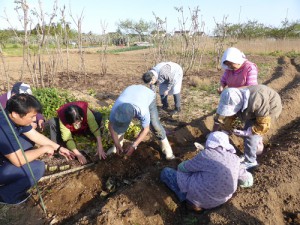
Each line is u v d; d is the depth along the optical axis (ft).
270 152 15.57
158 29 35.83
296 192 12.35
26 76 33.78
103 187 12.60
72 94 23.48
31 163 11.00
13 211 10.94
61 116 12.77
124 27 146.10
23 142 11.39
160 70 19.48
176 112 21.04
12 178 10.52
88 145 14.88
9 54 56.95
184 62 38.27
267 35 100.12
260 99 11.75
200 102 24.04
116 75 35.88
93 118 13.42
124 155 13.88
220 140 10.42
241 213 10.71
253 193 11.75
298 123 20.86
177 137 17.19
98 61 51.08
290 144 16.19
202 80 32.24
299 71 42.32
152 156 14.62
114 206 10.94
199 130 18.43
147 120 11.74
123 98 11.44
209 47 62.23
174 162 14.28
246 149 13.42
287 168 13.42
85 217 10.55
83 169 13.41
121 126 11.56
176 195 12.15
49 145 11.21
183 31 38.01
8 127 9.70
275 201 11.64
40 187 12.21
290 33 100.42
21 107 9.32
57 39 33.71
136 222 10.64
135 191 11.57
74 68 41.50
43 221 10.77
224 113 11.98
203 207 11.29
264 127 12.10
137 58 56.65
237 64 13.84
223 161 10.14
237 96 11.84
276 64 49.16
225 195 10.53
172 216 11.57
